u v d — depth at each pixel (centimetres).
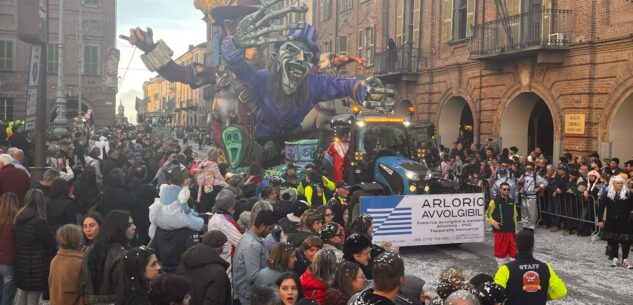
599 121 1836
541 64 2061
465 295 379
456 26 2644
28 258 682
